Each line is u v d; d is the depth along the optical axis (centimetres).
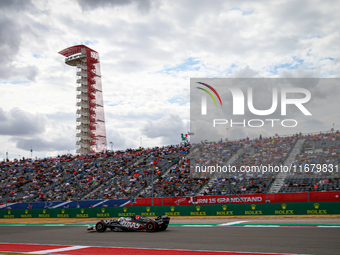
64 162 5578
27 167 5612
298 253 1027
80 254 1141
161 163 4625
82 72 6406
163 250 1150
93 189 4294
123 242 1380
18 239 1692
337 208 2333
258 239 1351
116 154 5481
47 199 4247
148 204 3170
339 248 1102
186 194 3612
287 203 2469
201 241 1341
